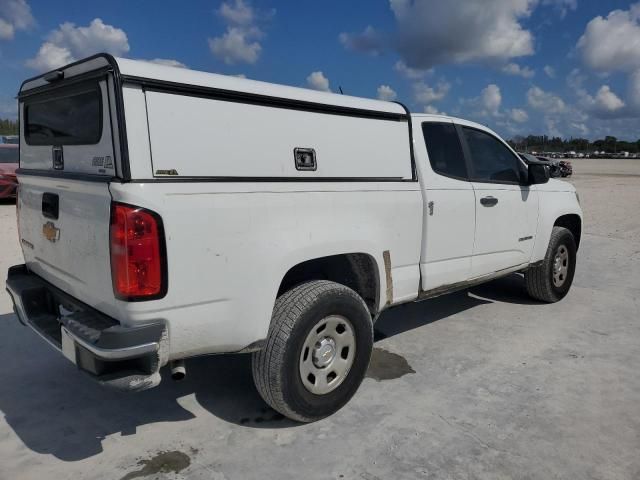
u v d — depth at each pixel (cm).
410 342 457
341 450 294
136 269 241
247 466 279
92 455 288
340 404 328
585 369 404
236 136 277
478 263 454
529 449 296
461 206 422
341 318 320
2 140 1552
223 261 269
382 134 359
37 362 405
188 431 313
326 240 313
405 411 337
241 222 274
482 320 518
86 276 276
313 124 314
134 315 246
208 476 270
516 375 392
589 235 1038
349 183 333
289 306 297
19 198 362
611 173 3866
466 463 283
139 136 243
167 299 251
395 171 369
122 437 306
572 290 637
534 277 561
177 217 250
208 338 271
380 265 356
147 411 336
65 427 317
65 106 293
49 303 333
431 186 396
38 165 338
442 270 414
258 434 310
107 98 246
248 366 405
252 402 348
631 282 677
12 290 342
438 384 376
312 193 309
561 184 584
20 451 291
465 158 439
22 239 365
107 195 247
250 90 283
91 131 266
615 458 289
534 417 331
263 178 288
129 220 238
